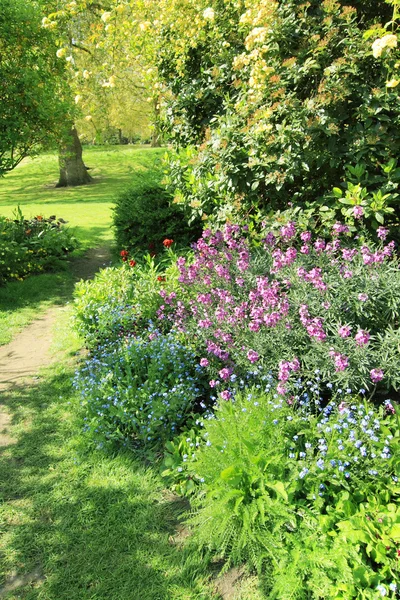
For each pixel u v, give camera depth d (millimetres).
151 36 6008
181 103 5691
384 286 3354
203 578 2311
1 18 7672
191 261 5789
